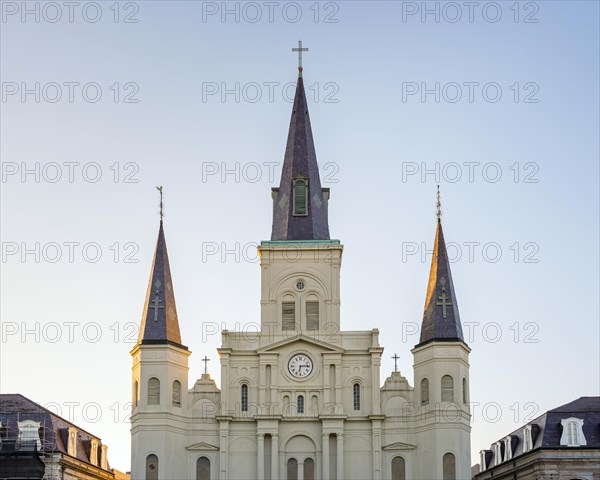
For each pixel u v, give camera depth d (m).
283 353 82.81
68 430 86.88
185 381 82.31
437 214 86.31
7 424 83.12
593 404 87.00
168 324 82.44
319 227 87.81
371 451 81.00
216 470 80.81
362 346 83.12
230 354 82.62
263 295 84.44
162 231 85.75
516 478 87.94
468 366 82.56
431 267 85.06
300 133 90.88
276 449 80.44
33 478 80.44
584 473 82.62
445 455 79.25
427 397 81.06
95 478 91.44
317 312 84.25
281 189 89.38
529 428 86.62
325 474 79.88
